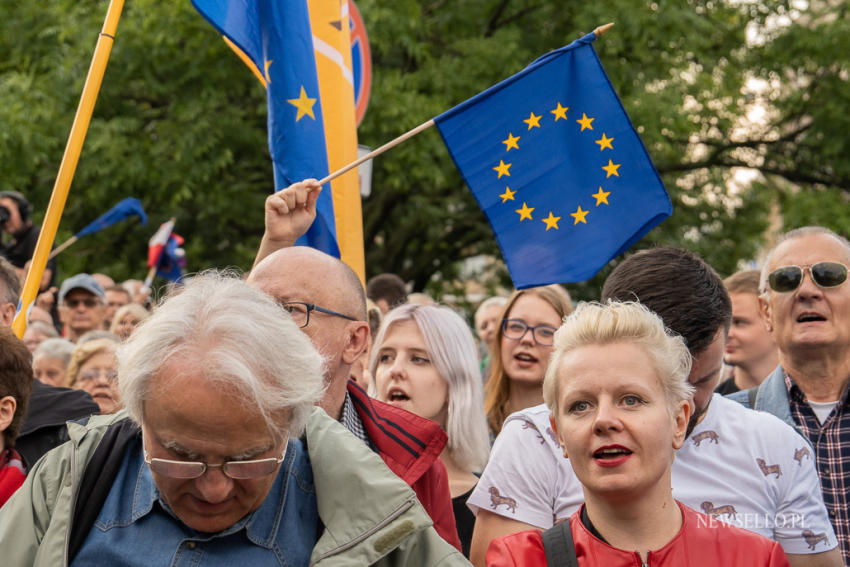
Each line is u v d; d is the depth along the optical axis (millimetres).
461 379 4133
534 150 3924
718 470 2959
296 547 2121
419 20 12711
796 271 3641
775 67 14656
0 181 12375
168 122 12906
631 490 2373
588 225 3922
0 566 2049
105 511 2104
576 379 2408
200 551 2064
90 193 12961
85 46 12398
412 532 2082
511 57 12898
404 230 15391
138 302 8938
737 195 16297
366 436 2928
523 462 3000
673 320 2859
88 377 5387
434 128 12297
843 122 14703
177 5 12148
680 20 12867
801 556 2979
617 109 3910
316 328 2908
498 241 3930
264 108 12898
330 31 4117
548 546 2473
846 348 3623
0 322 3916
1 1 13375
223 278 2105
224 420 1891
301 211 3418
